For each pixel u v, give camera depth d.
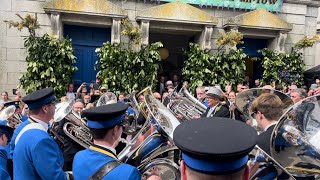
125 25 10.70
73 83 11.09
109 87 10.52
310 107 2.46
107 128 2.40
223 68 11.30
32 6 10.73
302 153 2.33
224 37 11.12
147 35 11.15
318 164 2.31
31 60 10.21
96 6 10.75
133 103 5.96
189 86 10.61
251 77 13.20
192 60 11.23
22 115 5.45
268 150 2.36
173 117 3.76
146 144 3.38
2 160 3.49
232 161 1.27
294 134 2.39
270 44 12.74
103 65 10.66
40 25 10.77
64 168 4.87
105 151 2.38
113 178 2.20
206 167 1.26
